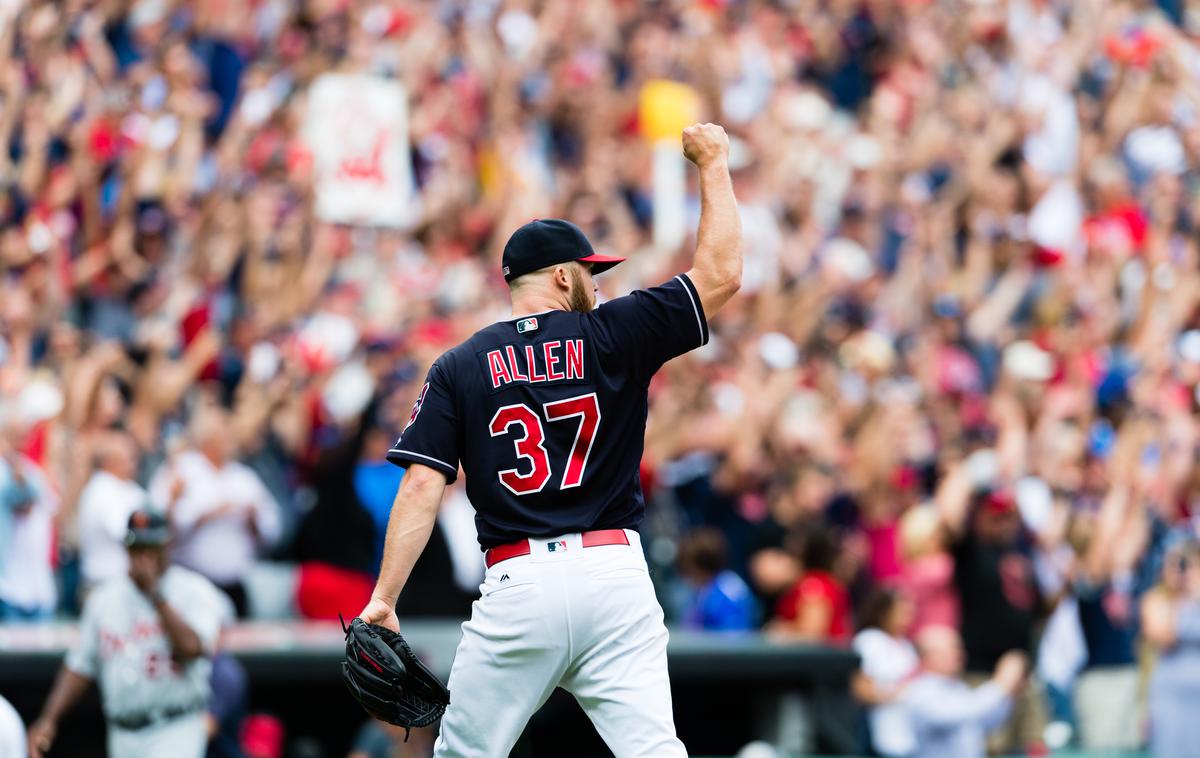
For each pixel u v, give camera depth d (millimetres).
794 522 45250
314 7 61812
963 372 59250
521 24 70188
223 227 51750
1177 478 48531
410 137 60688
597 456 19031
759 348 55312
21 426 38125
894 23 79062
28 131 50438
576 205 62312
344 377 46781
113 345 44031
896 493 48750
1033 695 41688
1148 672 42844
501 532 18875
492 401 19016
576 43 70625
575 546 18750
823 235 66750
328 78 51656
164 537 29797
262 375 47125
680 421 49531
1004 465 47562
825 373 54906
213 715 33000
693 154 19797
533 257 19703
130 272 49469
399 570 18734
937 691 37688
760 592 43719
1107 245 64375
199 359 45688
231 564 40000
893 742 38438
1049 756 40062
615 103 68375
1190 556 39031
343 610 39688
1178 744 38375
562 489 18844
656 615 19031
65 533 40500
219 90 58594
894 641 39344
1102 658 43938
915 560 42250
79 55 53469
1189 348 56781
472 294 55188
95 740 35875
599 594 18641
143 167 51562
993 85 74500
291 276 52062
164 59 53844
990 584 41875
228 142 56562
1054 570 44000
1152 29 75750
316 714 38406
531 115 67062
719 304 19375
